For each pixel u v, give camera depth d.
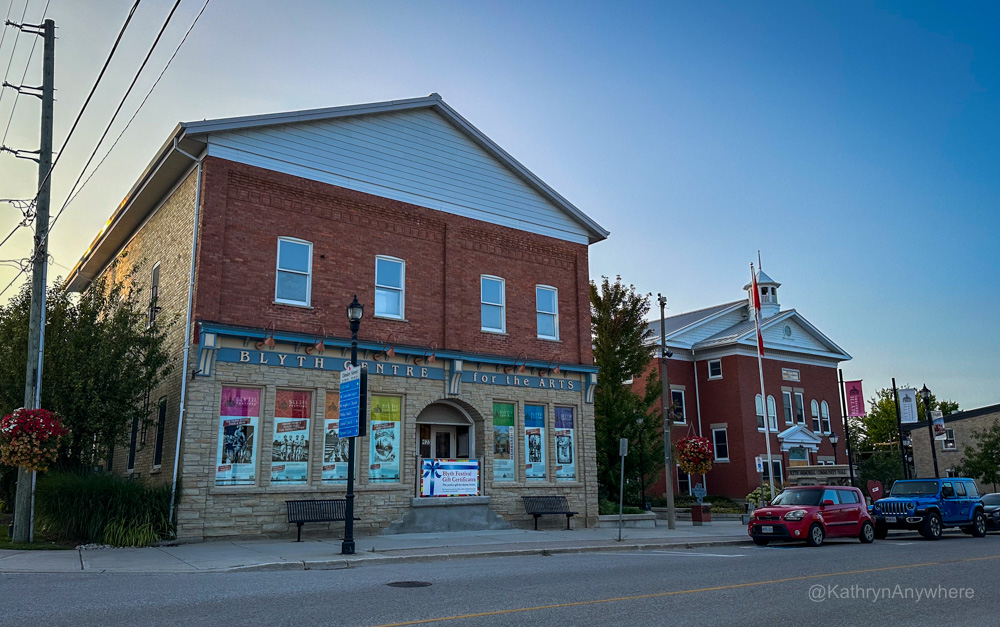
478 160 24.61
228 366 18.61
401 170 22.69
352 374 16.56
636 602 9.81
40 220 18.23
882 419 72.06
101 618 8.41
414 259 22.52
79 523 17.00
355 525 19.81
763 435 43.25
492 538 19.72
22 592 10.37
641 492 31.83
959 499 24.69
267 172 20.12
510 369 23.64
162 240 22.05
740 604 9.80
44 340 19.12
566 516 24.03
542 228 25.80
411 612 8.92
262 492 18.53
